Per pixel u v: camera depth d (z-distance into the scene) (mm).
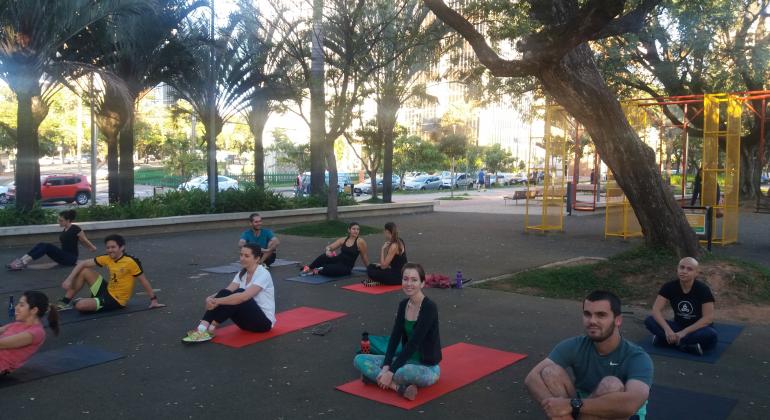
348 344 6738
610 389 3455
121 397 5156
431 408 4914
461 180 54406
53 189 30234
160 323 7637
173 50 17875
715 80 24344
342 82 18266
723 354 6375
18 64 14023
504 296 9320
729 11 20062
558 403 3441
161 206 18672
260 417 4742
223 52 19219
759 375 5727
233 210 20047
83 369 5867
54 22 13914
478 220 22547
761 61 21766
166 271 11516
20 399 5074
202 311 8312
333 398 5133
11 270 11242
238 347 6609
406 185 49469
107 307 8133
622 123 10109
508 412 4840
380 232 18219
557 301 8992
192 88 19375
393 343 5199
